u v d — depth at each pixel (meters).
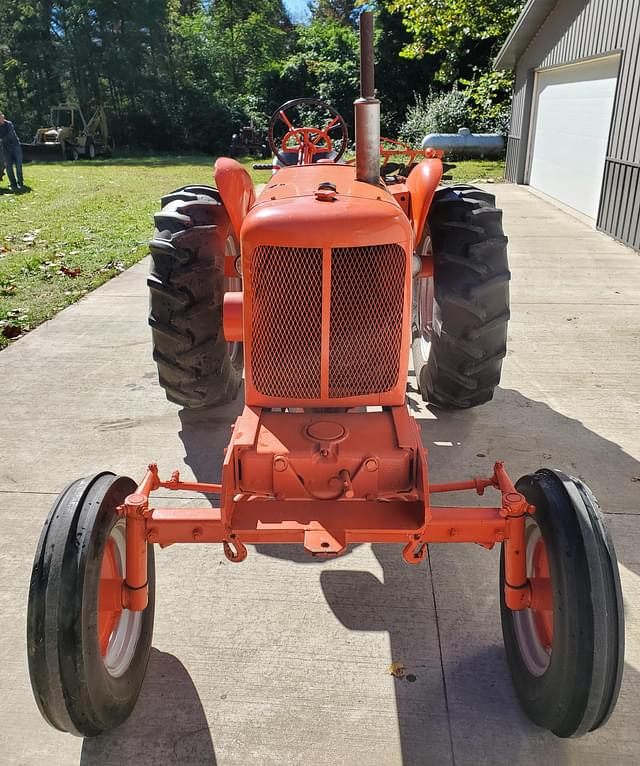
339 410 2.70
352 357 2.53
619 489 3.61
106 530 2.15
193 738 2.28
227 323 2.71
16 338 5.71
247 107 31.20
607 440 4.09
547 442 4.07
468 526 2.26
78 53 31.50
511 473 3.75
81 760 2.21
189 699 2.42
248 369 2.58
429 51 21.81
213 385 3.97
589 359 5.29
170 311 3.72
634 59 8.84
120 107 32.28
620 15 9.43
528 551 2.38
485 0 19.84
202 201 3.86
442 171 3.52
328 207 2.43
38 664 1.96
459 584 2.97
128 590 2.29
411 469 2.37
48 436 4.14
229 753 2.23
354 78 28.94
